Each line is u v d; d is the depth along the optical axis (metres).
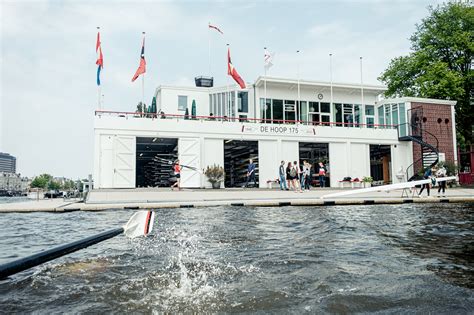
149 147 32.16
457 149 36.31
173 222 9.34
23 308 3.15
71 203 17.50
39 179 149.38
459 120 37.25
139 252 5.36
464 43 34.84
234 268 4.38
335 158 30.23
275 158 28.34
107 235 4.45
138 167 41.41
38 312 3.05
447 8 37.16
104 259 4.90
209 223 9.09
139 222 5.14
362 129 31.06
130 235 4.90
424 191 24.16
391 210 12.69
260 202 15.20
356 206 14.74
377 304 3.16
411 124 31.42
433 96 34.62
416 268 4.38
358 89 32.84
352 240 6.42
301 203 15.28
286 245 5.94
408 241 6.31
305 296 3.37
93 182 24.00
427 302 3.21
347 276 4.01
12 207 14.33
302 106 32.12
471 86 36.03
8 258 5.27
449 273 4.14
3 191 182.88
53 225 9.27
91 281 3.90
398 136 32.09
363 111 33.06
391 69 39.09
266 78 29.78
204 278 3.97
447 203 16.16
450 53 36.41
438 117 32.84
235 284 3.75
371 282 3.79
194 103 29.12
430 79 34.03
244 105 30.69
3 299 3.38
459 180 31.75
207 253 5.28
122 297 3.39
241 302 3.24
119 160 24.50
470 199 16.98
